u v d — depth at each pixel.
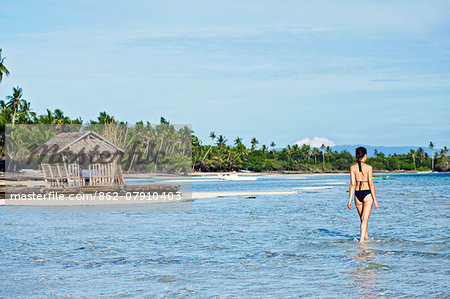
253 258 10.34
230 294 7.49
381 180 98.19
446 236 13.24
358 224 16.44
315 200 30.14
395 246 11.66
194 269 9.30
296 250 11.27
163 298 7.30
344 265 9.53
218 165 141.25
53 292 7.69
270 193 38.56
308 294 7.45
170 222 17.38
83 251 11.30
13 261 10.17
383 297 7.24
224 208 23.73
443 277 8.45
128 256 10.66
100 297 7.38
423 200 30.45
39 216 19.69
